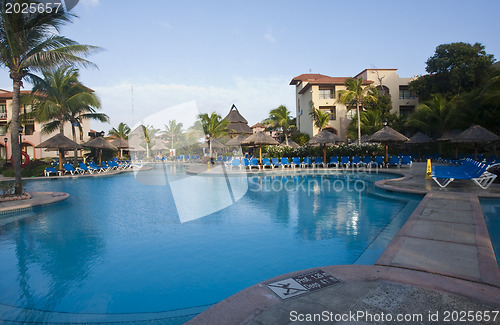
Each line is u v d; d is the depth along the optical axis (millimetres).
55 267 4320
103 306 3242
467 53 28812
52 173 19000
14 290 3633
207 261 4438
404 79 34406
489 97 19094
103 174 18469
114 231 6059
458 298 2570
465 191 8422
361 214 7164
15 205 8109
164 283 3768
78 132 33406
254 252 4766
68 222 6883
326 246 4992
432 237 4336
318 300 2576
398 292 2695
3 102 30859
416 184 10328
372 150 20109
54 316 3045
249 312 2402
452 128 26094
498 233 4965
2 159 26531
